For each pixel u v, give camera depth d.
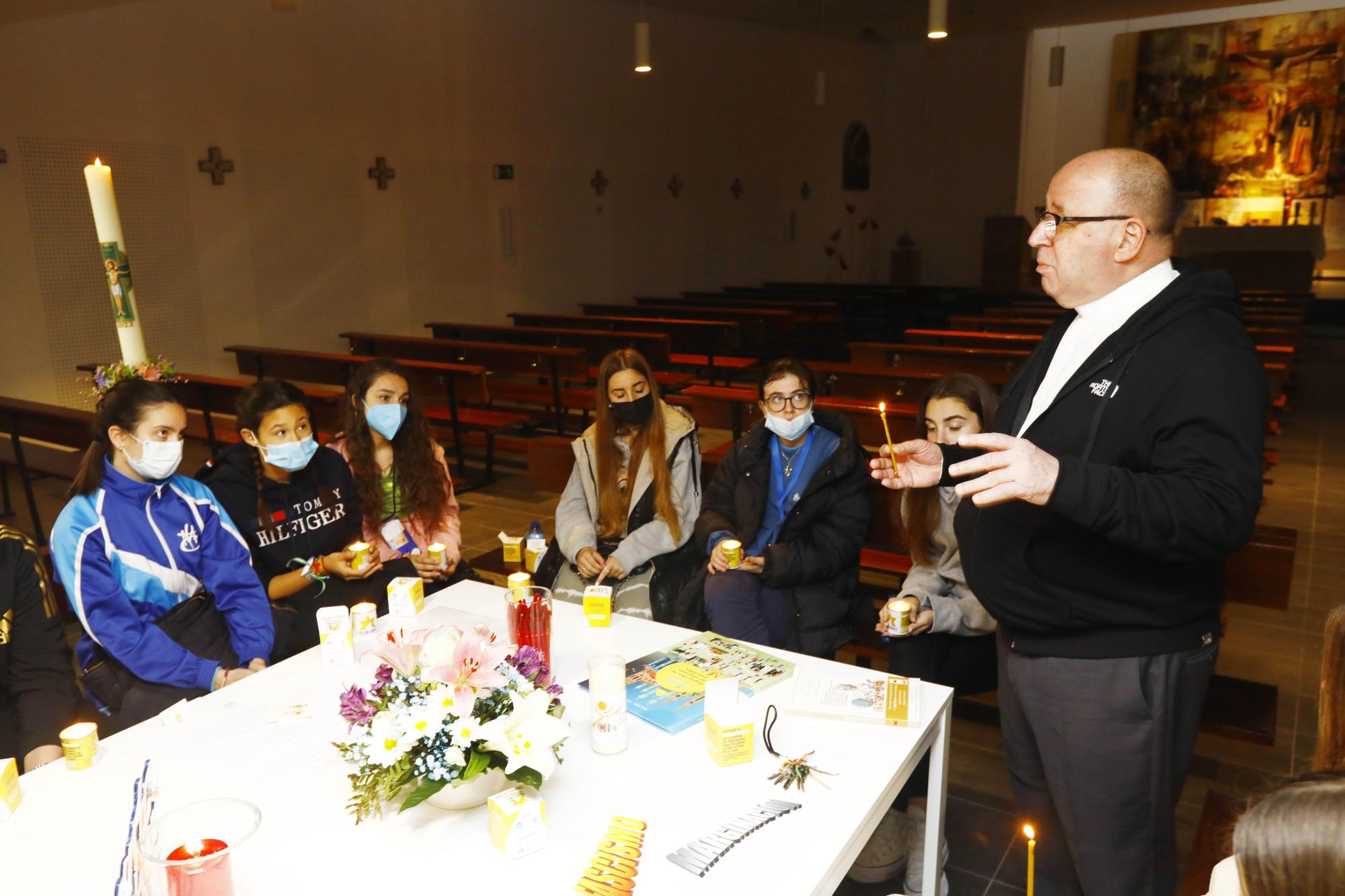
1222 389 1.70
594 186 11.88
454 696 1.48
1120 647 1.85
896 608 2.67
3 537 2.22
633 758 1.72
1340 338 13.34
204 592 2.63
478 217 10.56
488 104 10.45
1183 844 2.59
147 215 7.87
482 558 3.99
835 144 15.92
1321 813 0.72
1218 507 1.64
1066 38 15.89
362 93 9.27
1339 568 4.84
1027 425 2.04
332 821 1.53
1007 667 2.07
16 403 5.57
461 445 6.73
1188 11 13.61
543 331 8.62
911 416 5.11
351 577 3.00
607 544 3.42
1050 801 2.20
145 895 1.21
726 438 7.77
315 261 9.12
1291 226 14.00
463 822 1.53
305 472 3.13
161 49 7.77
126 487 2.47
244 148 8.44
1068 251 1.88
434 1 9.74
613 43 11.77
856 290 13.65
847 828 1.50
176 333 8.18
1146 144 15.67
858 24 14.28
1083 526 1.67
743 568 3.01
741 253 14.44
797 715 1.88
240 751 1.76
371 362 3.48
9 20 6.79
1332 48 14.27
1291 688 3.55
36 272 7.29
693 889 1.35
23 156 7.11
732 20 13.50
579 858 1.42
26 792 1.63
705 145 13.45
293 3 7.13
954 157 16.48
